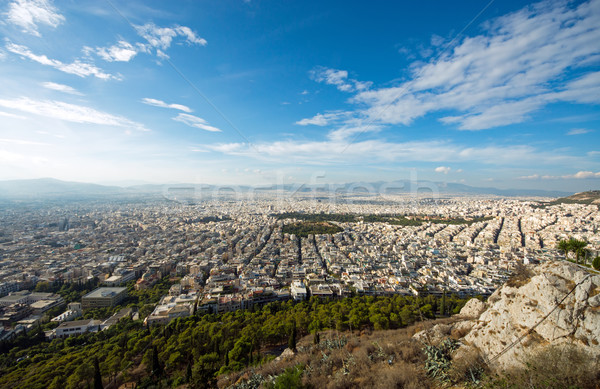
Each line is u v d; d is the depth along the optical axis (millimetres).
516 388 22281
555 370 21609
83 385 48406
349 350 42125
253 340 58438
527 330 26406
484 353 28875
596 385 20125
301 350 47469
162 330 67750
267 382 36375
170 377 50719
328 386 31062
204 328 64250
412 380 28359
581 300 24172
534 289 27469
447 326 36969
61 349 64062
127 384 50000
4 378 51500
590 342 22375
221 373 49031
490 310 31672
